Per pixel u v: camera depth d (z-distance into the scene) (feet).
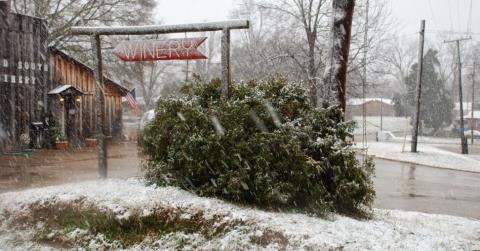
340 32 32.19
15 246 22.80
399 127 229.86
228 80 27.14
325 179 25.75
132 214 22.63
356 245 18.61
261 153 23.68
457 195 46.91
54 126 63.67
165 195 23.89
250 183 23.65
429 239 21.12
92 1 104.94
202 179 25.11
